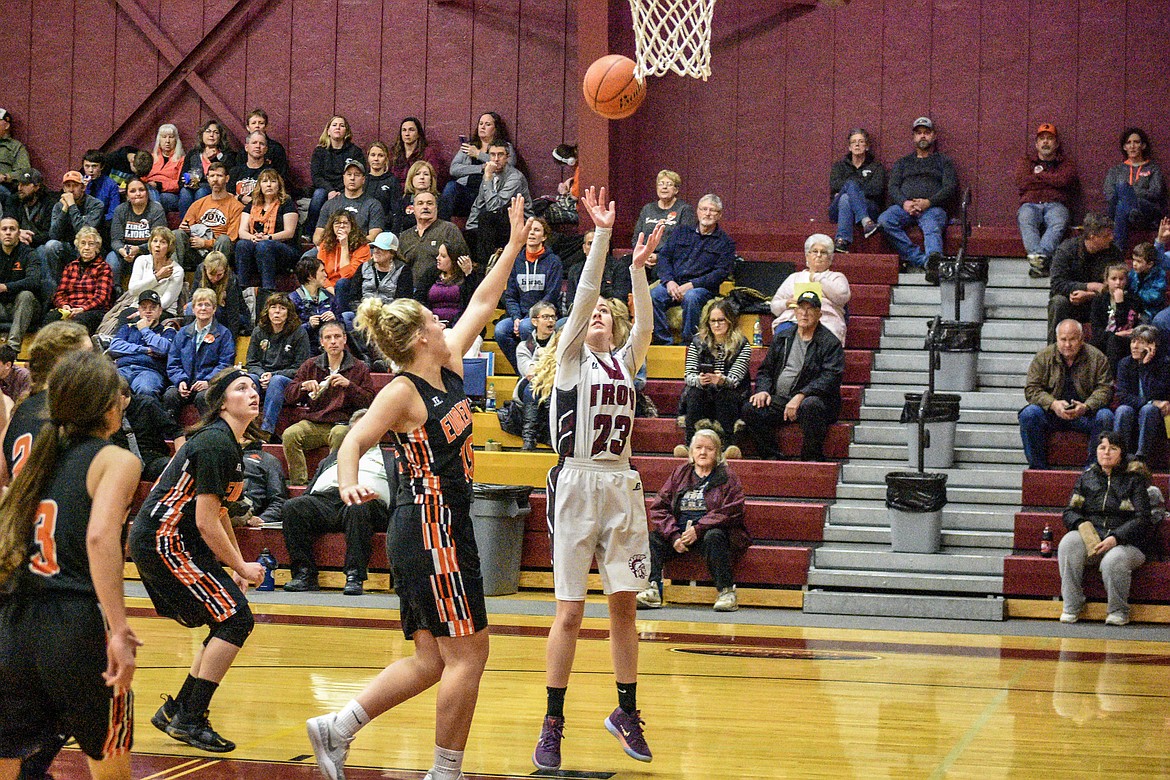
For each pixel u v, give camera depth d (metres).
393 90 18.34
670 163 17.66
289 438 13.40
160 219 16.92
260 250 16.17
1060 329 12.84
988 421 13.75
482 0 18.12
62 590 4.13
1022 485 12.56
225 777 5.39
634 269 6.12
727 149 17.53
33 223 17.16
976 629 10.80
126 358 14.48
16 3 19.20
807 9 17.34
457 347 5.33
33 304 15.91
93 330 15.76
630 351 6.15
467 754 5.93
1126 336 13.09
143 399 13.36
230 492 6.25
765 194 17.47
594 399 5.83
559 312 14.82
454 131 18.19
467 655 5.05
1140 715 7.13
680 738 6.35
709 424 13.02
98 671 4.14
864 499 12.78
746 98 17.48
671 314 14.91
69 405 4.23
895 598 11.53
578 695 7.43
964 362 14.07
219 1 18.77
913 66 17.11
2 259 16.09
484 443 13.75
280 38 18.64
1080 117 16.69
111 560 4.05
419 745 6.11
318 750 5.06
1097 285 13.80
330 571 12.73
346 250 15.63
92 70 19.03
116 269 16.42
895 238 15.94
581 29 16.27
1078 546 11.31
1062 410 12.67
